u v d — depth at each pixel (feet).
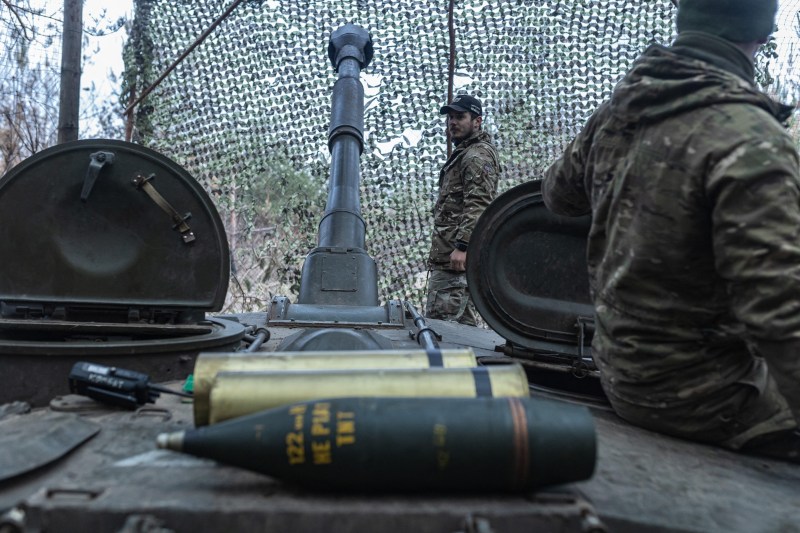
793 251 5.60
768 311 5.69
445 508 4.45
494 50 24.17
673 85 6.48
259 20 24.84
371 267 13.75
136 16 24.72
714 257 6.56
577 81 23.97
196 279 9.05
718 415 6.93
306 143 25.39
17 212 8.46
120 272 8.81
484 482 4.61
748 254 5.75
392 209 24.97
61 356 7.66
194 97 25.18
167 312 9.11
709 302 6.75
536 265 10.07
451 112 17.85
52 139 23.36
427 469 4.52
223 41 24.98
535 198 9.87
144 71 24.70
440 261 18.28
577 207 8.86
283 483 4.85
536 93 24.16
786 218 5.70
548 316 9.96
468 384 5.31
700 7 7.02
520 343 9.96
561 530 4.41
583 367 9.53
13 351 7.52
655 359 6.95
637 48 23.48
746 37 6.93
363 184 24.86
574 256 10.00
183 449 4.59
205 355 5.75
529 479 4.60
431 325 13.42
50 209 8.57
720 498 5.41
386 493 4.69
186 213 8.94
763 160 5.80
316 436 4.51
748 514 5.11
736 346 7.09
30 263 8.54
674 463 6.26
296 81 25.12
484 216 10.05
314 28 24.79
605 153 7.22
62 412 6.66
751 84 7.06
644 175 6.66
